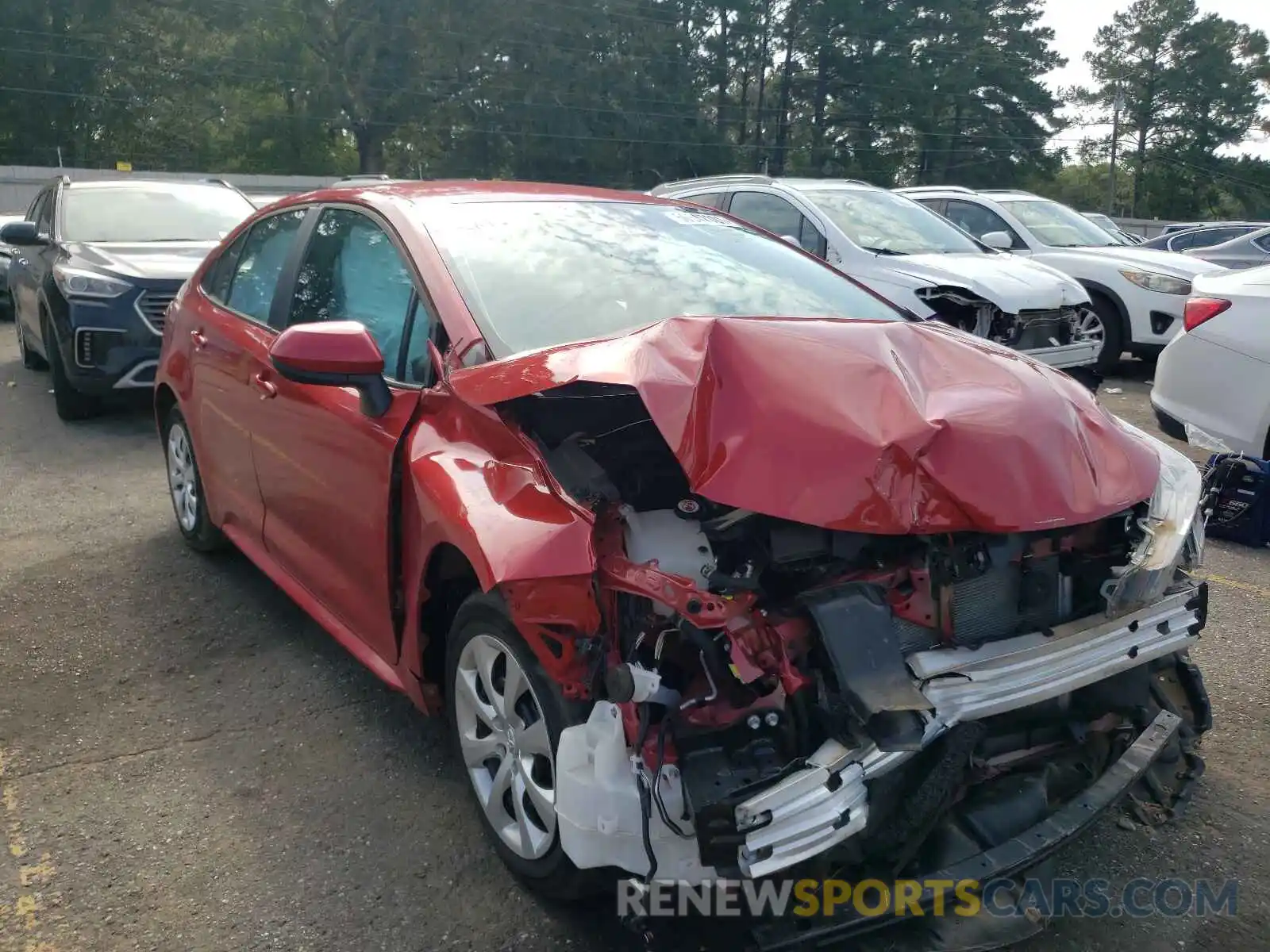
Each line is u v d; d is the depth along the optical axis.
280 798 3.24
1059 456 2.60
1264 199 74.88
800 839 2.12
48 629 4.38
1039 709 2.66
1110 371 10.72
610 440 2.89
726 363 2.57
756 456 2.40
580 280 3.39
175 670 4.04
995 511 2.44
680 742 2.27
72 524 5.68
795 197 9.15
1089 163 84.69
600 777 2.28
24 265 9.55
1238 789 3.29
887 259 8.31
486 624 2.74
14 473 6.70
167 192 9.43
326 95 48.69
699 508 2.58
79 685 3.92
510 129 49.91
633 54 52.69
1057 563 2.72
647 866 2.26
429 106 49.62
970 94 60.91
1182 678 3.18
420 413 3.04
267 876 2.89
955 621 2.57
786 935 2.29
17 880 2.86
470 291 3.18
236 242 4.77
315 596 3.79
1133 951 2.62
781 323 2.76
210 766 3.41
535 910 2.76
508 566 2.41
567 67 50.56
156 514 5.87
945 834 2.51
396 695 3.87
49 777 3.33
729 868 2.12
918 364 2.78
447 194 3.78
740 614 2.30
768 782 2.19
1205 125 73.94
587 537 2.40
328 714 3.73
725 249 3.92
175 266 7.91
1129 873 2.89
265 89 51.50
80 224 8.72
